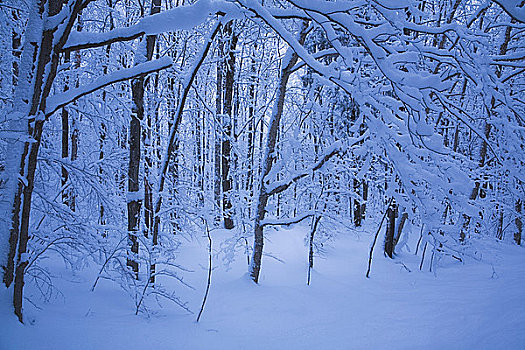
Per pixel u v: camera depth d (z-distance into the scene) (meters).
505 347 3.37
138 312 4.31
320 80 5.50
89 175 4.83
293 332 4.15
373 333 4.12
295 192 8.27
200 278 6.08
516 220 11.90
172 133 5.27
